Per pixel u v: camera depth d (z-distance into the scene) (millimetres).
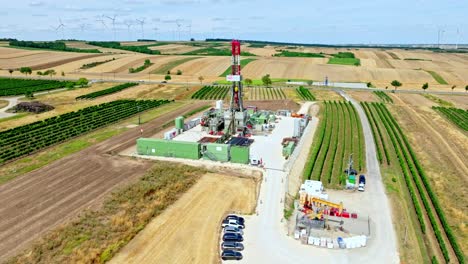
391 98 154250
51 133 94000
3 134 92000
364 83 191000
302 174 70250
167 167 69938
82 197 57188
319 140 90312
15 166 70625
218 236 48250
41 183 62531
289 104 136875
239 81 94438
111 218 50875
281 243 47094
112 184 62281
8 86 176000
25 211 52594
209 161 75062
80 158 75562
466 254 46375
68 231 46906
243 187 64000
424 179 67188
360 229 50938
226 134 91125
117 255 43406
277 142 89000
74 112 118750
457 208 58812
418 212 54938
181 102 142750
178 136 92312
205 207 56250
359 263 43406
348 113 123125
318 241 46625
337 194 62000
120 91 168125
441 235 50719
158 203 55969
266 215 54031
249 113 109375
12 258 41406
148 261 42531
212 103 140000
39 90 167125
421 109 132250
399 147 87562
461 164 78375
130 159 75438
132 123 106500
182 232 48938
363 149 85000
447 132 103250
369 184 65938
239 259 43469
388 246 46938
